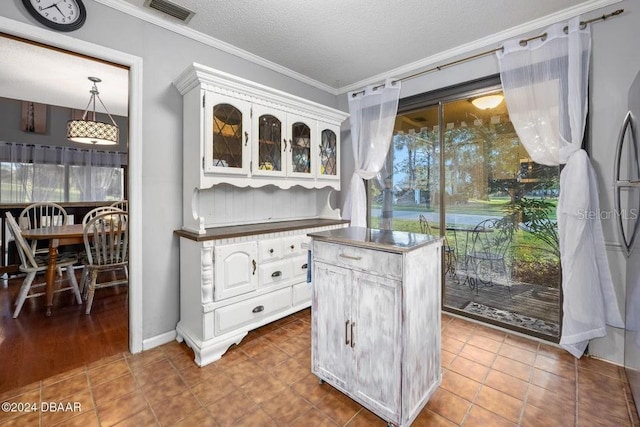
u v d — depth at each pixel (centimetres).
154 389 171
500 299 259
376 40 246
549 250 234
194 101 210
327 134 297
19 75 312
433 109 284
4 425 144
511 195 249
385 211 323
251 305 222
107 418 149
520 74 221
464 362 199
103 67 291
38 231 301
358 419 149
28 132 500
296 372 188
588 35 198
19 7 164
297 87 317
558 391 169
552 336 223
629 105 178
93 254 306
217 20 217
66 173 528
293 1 197
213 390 170
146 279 214
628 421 147
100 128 350
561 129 206
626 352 180
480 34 238
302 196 319
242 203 267
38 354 208
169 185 223
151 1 195
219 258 204
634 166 167
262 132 240
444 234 283
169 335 226
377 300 143
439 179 282
